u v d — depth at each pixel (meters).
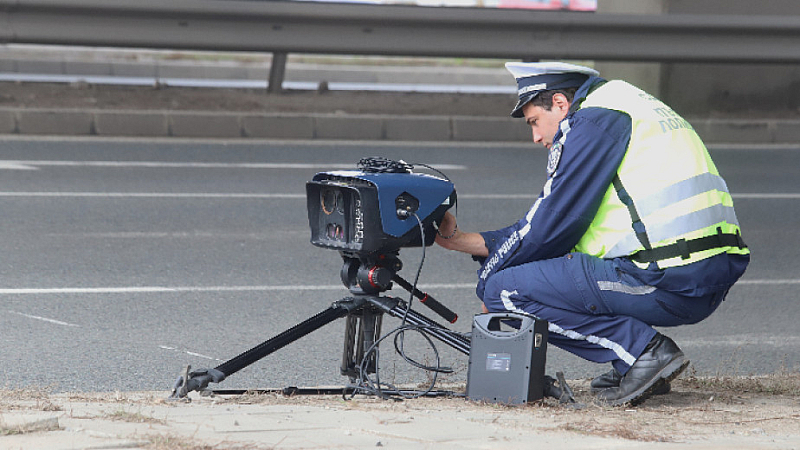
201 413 13.20
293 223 32.31
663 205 14.66
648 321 15.16
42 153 41.34
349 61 81.69
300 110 50.22
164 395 15.98
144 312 22.61
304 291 24.98
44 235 29.25
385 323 22.88
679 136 14.92
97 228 30.39
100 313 22.39
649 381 14.82
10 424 10.95
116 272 25.88
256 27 44.25
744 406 15.25
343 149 45.47
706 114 55.50
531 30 46.19
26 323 21.42
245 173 39.47
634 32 46.88
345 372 16.44
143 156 41.84
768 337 22.53
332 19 44.41
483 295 16.08
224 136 47.12
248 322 22.20
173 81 66.88
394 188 14.91
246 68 74.38
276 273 26.55
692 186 14.70
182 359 19.48
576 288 14.98
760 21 47.25
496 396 14.93
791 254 30.56
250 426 12.11
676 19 46.81
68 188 35.44
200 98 51.41
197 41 43.84
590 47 46.66
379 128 48.72
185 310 22.91
